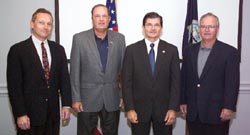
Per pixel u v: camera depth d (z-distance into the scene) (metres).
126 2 3.02
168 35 3.09
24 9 3.01
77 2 2.99
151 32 2.40
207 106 2.37
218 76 2.35
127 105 2.39
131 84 2.43
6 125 3.11
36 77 2.17
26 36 3.03
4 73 3.05
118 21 3.03
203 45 2.42
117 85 2.61
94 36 2.52
